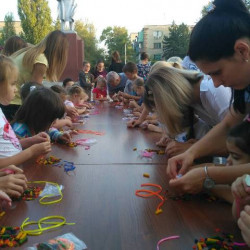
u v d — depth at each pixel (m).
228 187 1.29
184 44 37.53
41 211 1.17
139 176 1.56
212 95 1.89
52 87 3.91
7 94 1.98
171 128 1.91
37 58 3.07
